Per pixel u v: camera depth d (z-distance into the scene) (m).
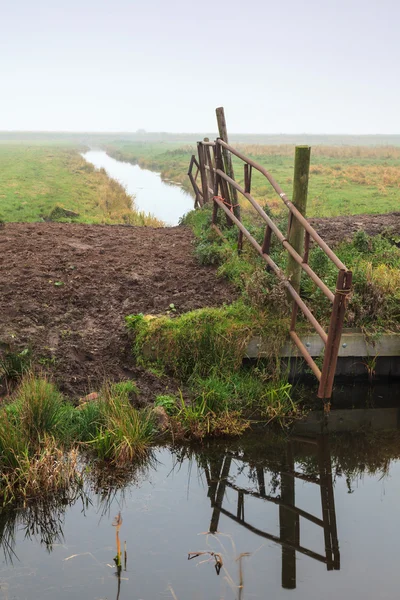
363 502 4.99
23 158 54.94
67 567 4.04
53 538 4.38
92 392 6.08
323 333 5.88
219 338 6.64
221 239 9.61
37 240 10.12
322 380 5.84
